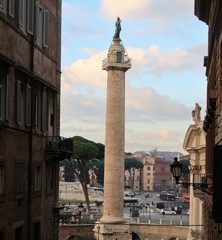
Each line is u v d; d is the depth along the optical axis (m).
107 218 87.12
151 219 103.00
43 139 36.88
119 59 87.56
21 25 32.19
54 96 40.31
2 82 28.92
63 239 87.88
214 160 21.23
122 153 87.81
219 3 23.16
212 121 30.91
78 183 181.12
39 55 36.19
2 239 28.58
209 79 35.53
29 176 33.41
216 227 26.03
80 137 126.12
